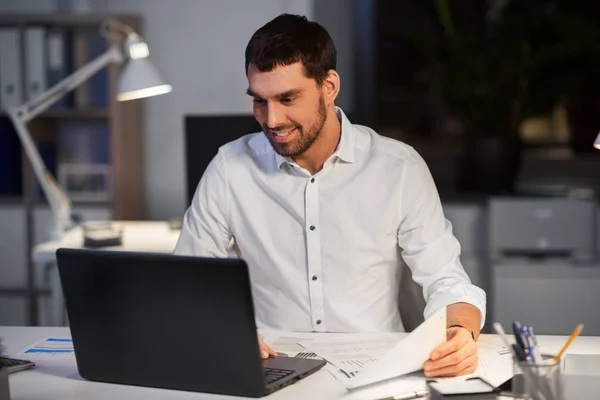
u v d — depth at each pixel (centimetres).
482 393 161
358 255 227
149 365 176
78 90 471
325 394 172
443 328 176
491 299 434
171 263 167
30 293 479
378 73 525
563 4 504
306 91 202
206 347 169
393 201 226
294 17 205
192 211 238
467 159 515
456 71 502
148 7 485
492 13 510
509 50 496
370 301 229
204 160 375
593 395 174
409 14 523
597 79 507
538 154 523
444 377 179
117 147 465
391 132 529
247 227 233
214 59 482
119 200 468
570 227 445
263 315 236
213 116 373
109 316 176
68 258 177
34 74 467
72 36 469
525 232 448
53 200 410
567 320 426
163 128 488
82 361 183
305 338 214
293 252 230
